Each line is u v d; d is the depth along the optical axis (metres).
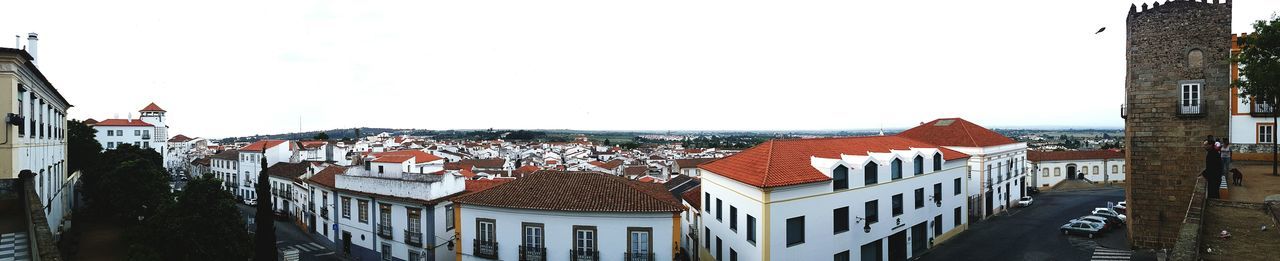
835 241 31.91
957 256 37.00
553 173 33.47
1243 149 32.25
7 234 20.55
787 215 29.42
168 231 31.98
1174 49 31.64
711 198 36.84
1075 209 55.38
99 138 108.94
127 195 42.47
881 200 35.09
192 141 196.62
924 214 38.97
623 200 29.55
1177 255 15.42
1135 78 32.84
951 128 54.41
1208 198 21.98
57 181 38.09
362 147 120.06
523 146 188.88
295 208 61.56
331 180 49.25
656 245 28.53
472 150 160.62
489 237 31.08
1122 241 38.06
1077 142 193.38
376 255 41.66
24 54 26.48
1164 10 31.91
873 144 39.66
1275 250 15.98
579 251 29.20
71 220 41.31
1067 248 37.25
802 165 32.03
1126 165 37.28
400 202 39.12
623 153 157.75
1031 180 78.12
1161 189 32.09
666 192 35.31
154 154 63.41
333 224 46.88
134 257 31.36
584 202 29.48
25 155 28.45
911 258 37.31
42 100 32.56
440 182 38.59
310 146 81.94
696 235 40.59
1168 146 31.84
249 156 80.75
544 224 29.70
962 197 44.72
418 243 37.78
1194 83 31.11
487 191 32.28
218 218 33.62
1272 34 22.52
